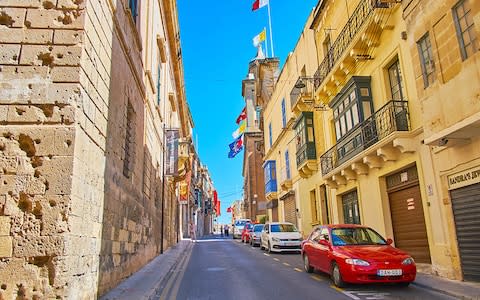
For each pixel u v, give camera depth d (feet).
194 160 183.21
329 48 60.08
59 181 18.17
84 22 20.57
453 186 30.78
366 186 46.62
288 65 85.05
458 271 29.91
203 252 67.26
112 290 26.00
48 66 19.71
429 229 33.96
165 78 70.59
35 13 20.34
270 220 106.42
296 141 75.15
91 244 21.42
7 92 19.03
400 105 38.09
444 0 29.09
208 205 277.23
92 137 21.83
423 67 31.94
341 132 51.16
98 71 23.13
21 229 17.48
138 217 38.32
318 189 65.26
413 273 27.50
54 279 17.04
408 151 36.47
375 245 31.35
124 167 32.01
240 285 30.45
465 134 27.94
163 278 33.91
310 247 36.45
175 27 77.97
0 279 16.83
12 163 18.20
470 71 26.14
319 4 61.62
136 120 37.42
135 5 38.99
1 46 19.63
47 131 18.72
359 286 28.94
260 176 166.61
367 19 42.34
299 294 26.32
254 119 175.11
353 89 46.09
